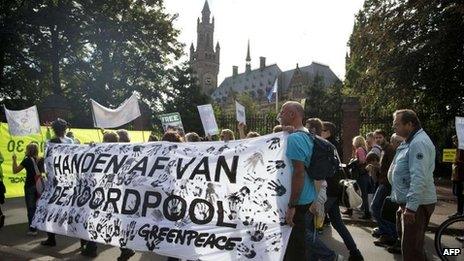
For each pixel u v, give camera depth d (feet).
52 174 20.80
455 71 70.90
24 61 101.76
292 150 12.76
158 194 16.85
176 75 129.90
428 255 22.13
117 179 18.26
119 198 17.97
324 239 25.72
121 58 117.39
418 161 13.60
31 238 24.82
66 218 19.42
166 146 17.51
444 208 39.11
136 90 119.03
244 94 263.08
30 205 25.38
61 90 108.47
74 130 45.39
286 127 14.25
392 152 23.08
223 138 28.43
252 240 14.15
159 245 16.20
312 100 154.81
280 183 14.03
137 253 22.25
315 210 16.08
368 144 34.04
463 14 63.16
